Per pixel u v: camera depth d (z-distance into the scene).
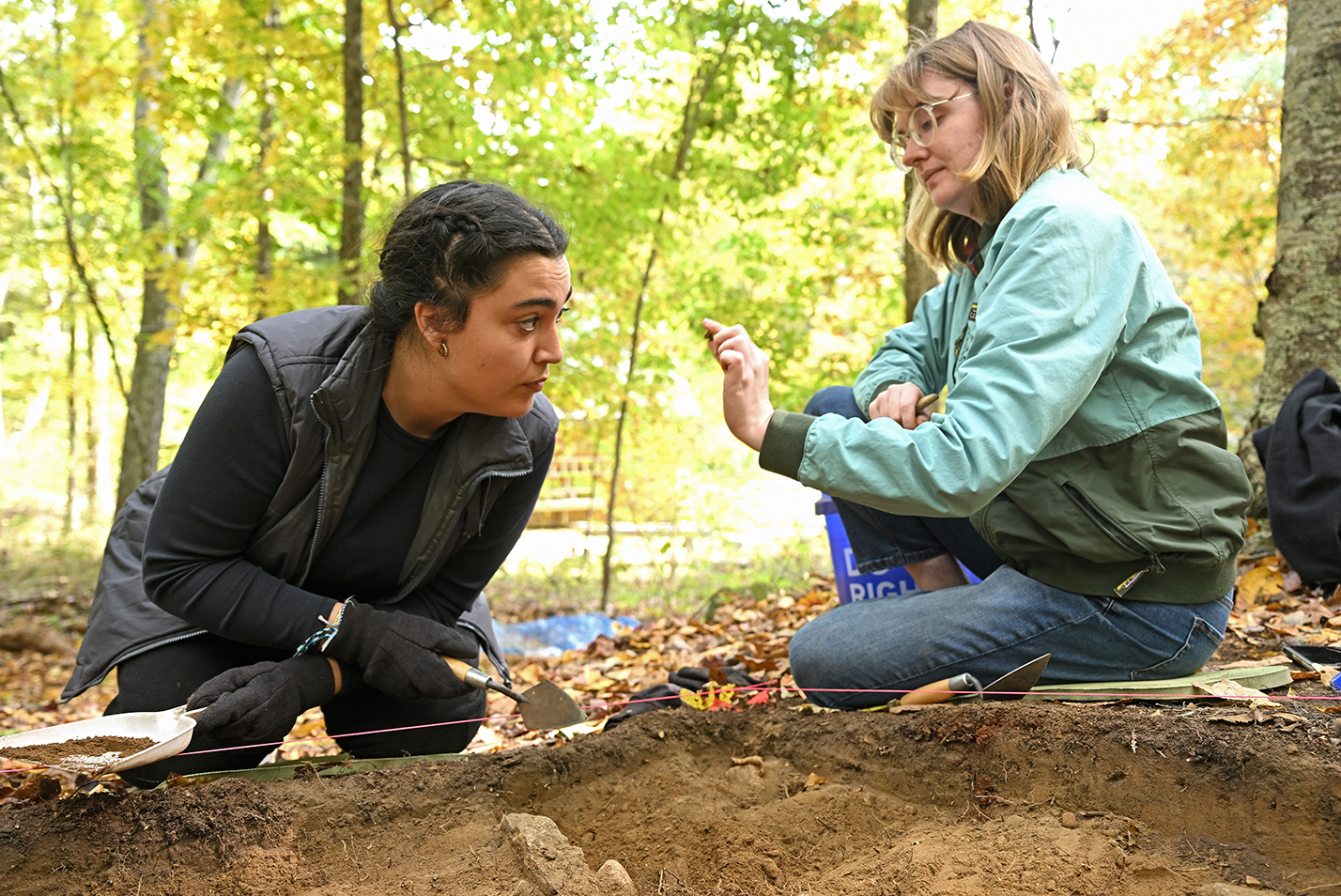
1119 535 1.88
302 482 1.90
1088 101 6.97
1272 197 8.39
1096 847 1.50
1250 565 3.88
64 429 24.89
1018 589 2.04
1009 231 1.87
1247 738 1.62
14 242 9.16
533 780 1.95
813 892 1.53
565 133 7.68
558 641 6.03
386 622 1.90
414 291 1.75
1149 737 1.68
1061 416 1.70
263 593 1.92
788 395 8.16
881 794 1.87
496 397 1.84
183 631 2.06
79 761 1.57
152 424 10.45
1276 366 4.40
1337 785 1.48
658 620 6.02
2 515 17.70
